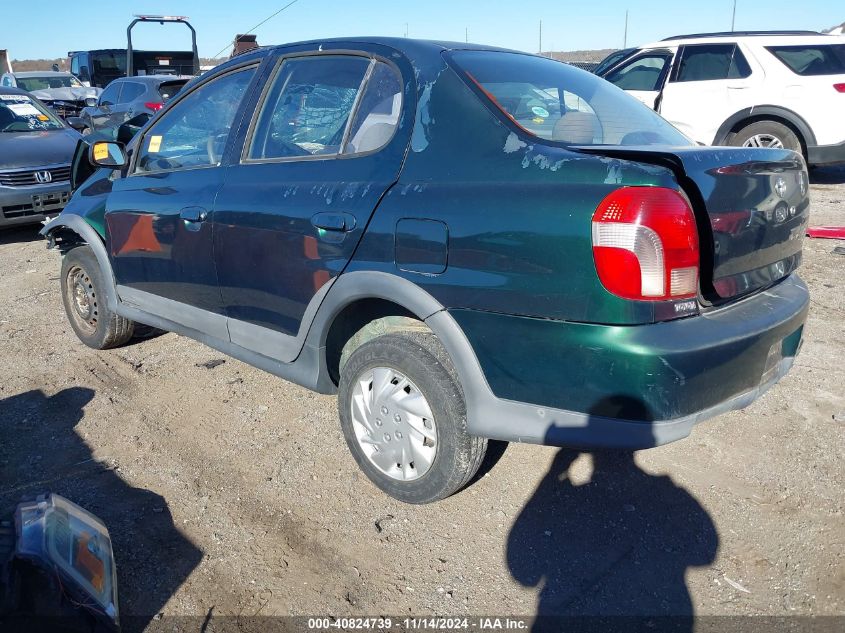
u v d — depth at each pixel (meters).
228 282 3.51
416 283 2.72
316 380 3.22
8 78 18.86
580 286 2.35
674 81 9.49
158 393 4.13
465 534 2.88
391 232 2.78
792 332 2.82
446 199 2.65
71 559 2.24
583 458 3.37
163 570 2.69
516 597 2.55
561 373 2.45
